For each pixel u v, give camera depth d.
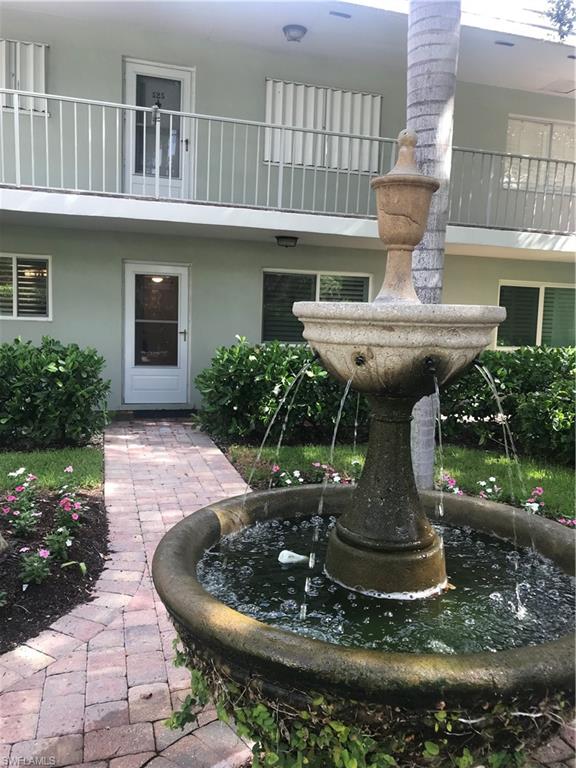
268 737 1.74
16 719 2.37
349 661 1.56
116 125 8.45
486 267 10.70
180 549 2.38
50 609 3.22
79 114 8.40
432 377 2.21
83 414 6.97
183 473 6.04
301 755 1.67
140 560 3.90
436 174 4.34
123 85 8.59
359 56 9.27
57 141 8.38
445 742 1.59
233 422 7.47
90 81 8.39
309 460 6.49
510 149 10.59
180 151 9.01
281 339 9.83
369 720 1.59
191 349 9.34
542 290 11.19
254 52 9.00
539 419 6.57
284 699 1.67
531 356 7.97
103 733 2.31
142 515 4.76
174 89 8.91
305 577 2.71
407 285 2.44
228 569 2.77
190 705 2.11
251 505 3.12
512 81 9.95
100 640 2.95
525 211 10.47
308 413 7.39
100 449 6.97
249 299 9.48
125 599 3.38
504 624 2.37
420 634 2.28
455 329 2.10
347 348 2.23
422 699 1.53
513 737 1.64
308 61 9.23
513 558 2.98
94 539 4.15
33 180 7.75
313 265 9.71
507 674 1.54
